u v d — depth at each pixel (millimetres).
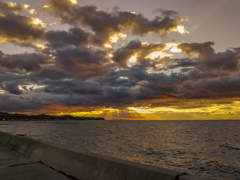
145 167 3182
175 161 18422
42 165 5465
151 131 66438
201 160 18875
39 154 6219
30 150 6922
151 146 28422
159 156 20812
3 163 5719
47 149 5992
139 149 25469
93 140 36562
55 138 40375
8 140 9398
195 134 52125
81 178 4121
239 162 18062
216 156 21000
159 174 2863
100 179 3723
